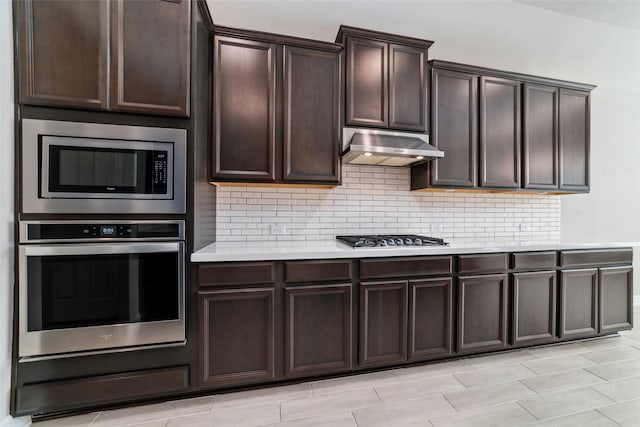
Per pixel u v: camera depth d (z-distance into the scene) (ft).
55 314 4.63
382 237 7.55
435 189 8.20
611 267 7.94
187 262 5.21
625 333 8.47
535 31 9.12
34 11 4.55
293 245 6.80
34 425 4.66
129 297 4.94
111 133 4.83
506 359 6.93
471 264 6.74
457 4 8.31
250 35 6.34
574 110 8.84
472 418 4.91
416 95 7.40
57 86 4.62
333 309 5.89
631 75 10.65
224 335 5.38
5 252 4.34
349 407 5.17
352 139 6.84
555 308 7.45
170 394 5.24
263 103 6.46
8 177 4.37
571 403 5.31
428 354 6.45
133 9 4.92
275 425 4.74
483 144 8.03
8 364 4.43
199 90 5.49
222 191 7.47
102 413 4.96
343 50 6.97
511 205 9.79
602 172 10.96
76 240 4.69
